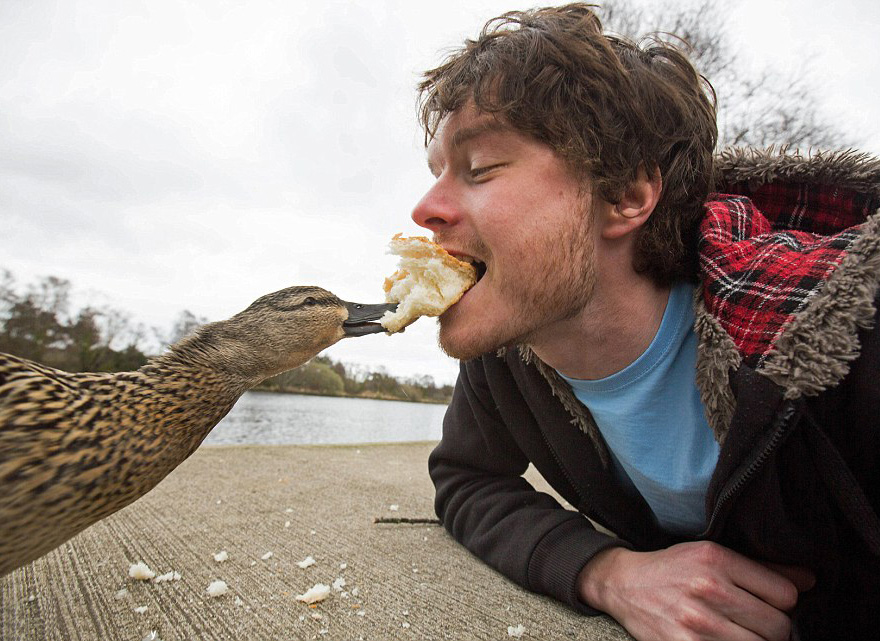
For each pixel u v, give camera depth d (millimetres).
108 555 428
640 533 418
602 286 330
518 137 305
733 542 320
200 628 321
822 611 331
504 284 310
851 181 333
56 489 282
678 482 336
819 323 251
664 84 343
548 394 399
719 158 391
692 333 337
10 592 361
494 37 333
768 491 276
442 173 345
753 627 287
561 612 353
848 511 263
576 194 311
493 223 303
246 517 544
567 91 310
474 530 439
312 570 413
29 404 281
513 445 476
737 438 269
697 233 345
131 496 329
